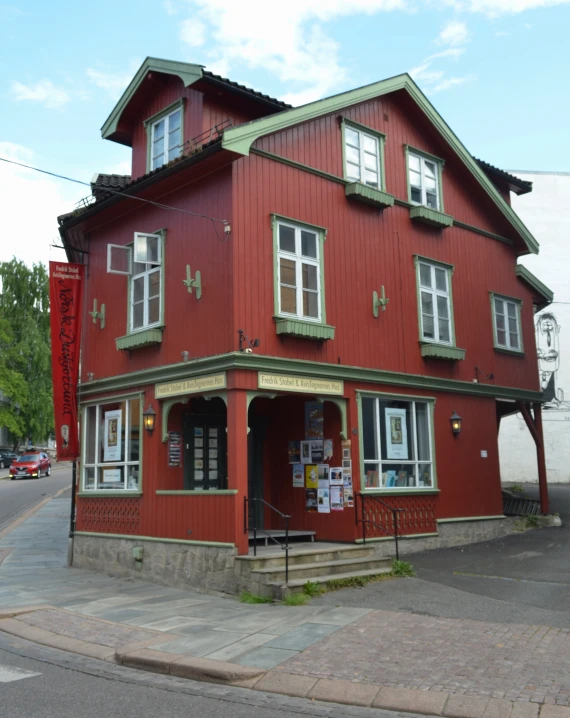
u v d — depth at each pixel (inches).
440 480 609.6
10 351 2106.3
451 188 688.4
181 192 535.5
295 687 266.1
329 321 535.5
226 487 557.9
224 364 470.0
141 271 569.9
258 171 506.9
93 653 323.9
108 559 563.5
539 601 391.2
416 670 274.8
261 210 503.2
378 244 594.2
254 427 583.5
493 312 711.1
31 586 505.4
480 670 270.8
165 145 589.9
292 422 577.0
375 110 618.5
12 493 1358.3
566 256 1310.3
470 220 705.0
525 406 745.6
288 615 371.9
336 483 540.1
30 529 883.4
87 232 640.4
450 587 434.0
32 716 236.4
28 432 2183.8
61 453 589.9
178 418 540.4
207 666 286.0
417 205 631.8
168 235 544.1
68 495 1320.1
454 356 631.8
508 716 229.8
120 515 558.6
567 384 1261.1
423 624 342.0
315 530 548.7
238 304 474.9
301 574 438.0
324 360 524.1
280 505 575.8
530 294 776.3
